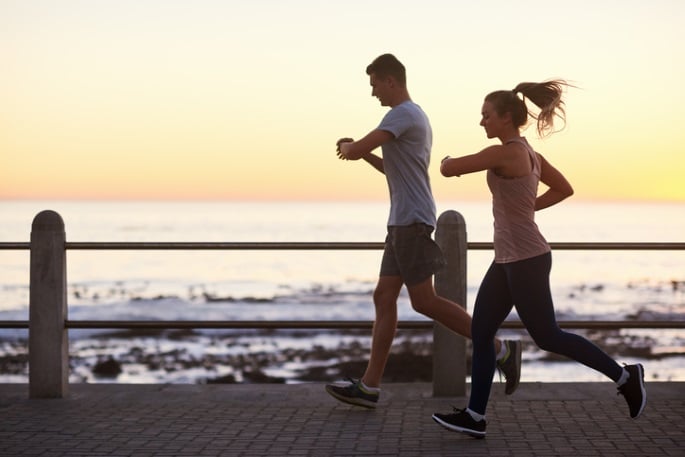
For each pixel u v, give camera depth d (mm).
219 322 6730
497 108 5422
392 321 6281
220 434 5590
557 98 5480
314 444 5332
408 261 6074
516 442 5352
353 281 68125
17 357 25672
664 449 5156
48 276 6734
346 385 6273
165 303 49812
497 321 5496
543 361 23219
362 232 172750
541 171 5633
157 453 5152
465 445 5266
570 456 5020
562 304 49062
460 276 6535
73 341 28766
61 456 5098
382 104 6293
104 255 100188
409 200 6074
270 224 197375
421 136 6098
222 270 81812
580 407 6250
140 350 26609
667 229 199750
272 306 48625
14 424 5895
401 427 5766
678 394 6609
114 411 6273
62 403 6551
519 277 5332
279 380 20422
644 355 26203
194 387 7078
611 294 55000
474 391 5434
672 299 52219
